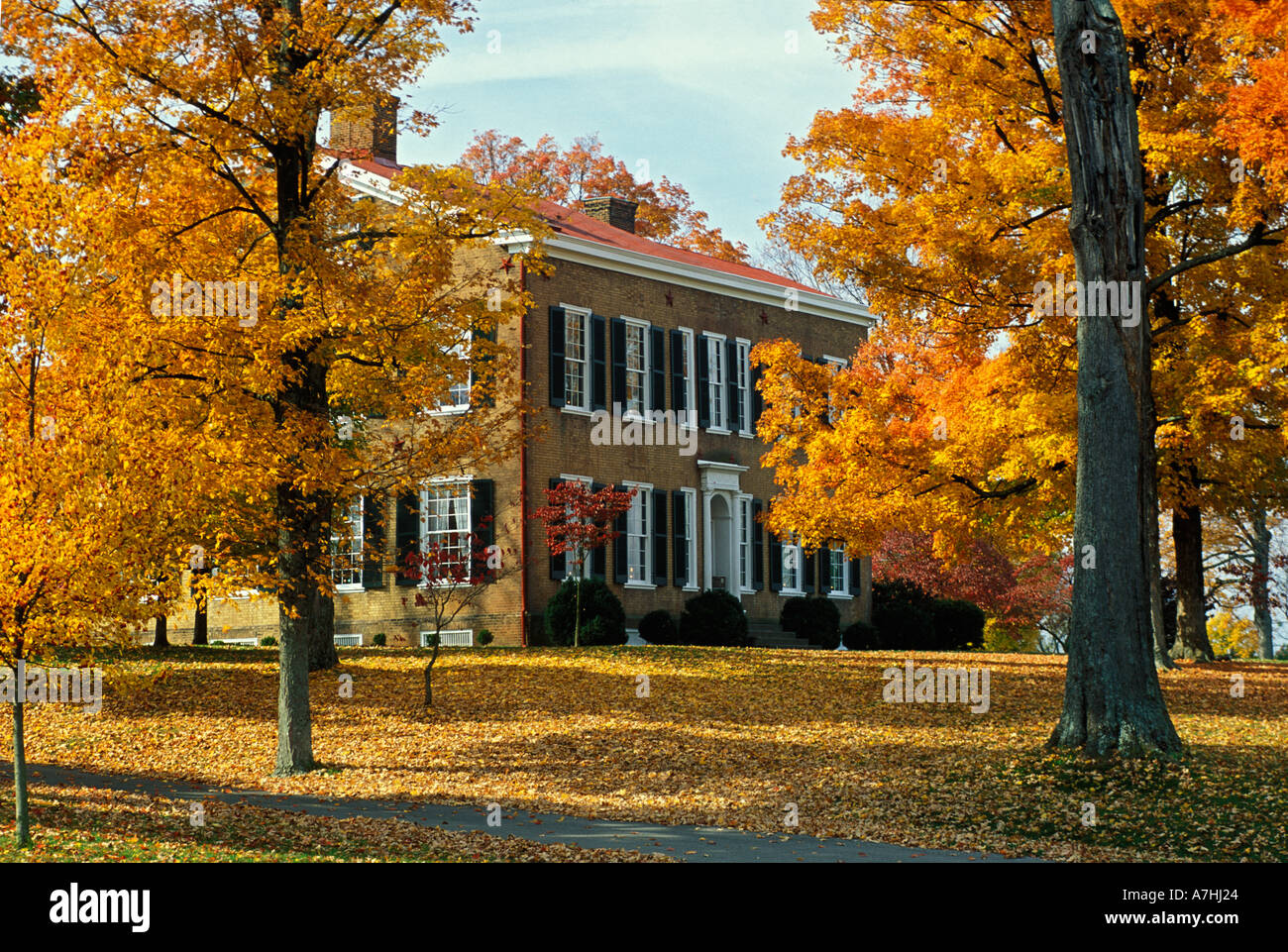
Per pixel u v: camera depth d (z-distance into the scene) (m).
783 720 20.08
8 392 11.20
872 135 21.22
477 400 18.09
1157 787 14.12
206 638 32.38
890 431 22.89
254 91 15.45
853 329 39.91
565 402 31.52
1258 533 43.47
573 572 31.30
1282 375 21.66
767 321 37.44
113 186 14.40
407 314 16.45
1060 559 44.69
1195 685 22.50
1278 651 58.72
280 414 16.30
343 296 15.88
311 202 16.89
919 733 18.80
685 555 34.56
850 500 23.30
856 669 24.94
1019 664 25.95
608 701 21.47
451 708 20.98
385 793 15.48
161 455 11.48
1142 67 21.55
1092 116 15.63
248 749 18.22
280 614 17.02
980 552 42.47
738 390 36.62
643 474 33.50
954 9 20.80
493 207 16.89
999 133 21.83
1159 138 19.78
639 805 14.80
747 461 36.66
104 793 14.64
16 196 11.33
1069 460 21.16
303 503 16.34
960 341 21.80
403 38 16.42
